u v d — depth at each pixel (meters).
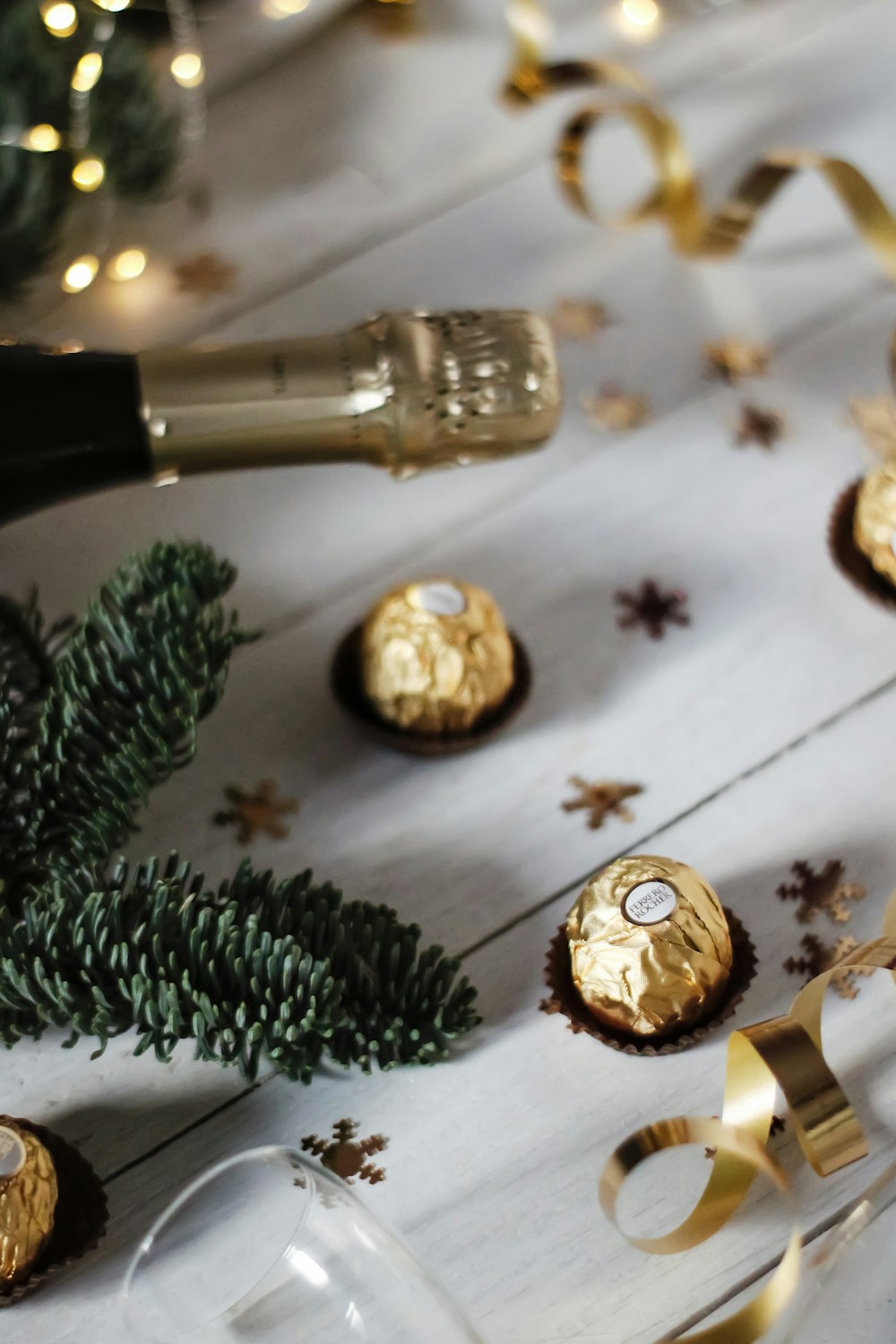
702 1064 0.43
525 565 0.51
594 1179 0.42
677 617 0.50
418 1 0.63
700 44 0.62
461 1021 0.43
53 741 0.43
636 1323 0.41
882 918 0.45
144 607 0.44
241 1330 0.38
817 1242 0.41
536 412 0.43
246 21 0.61
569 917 0.43
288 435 0.42
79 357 0.43
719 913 0.43
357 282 0.57
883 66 0.61
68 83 0.52
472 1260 0.42
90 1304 0.41
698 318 0.56
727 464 0.53
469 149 0.59
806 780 0.47
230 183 0.59
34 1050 0.44
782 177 0.54
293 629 0.50
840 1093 0.41
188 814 0.48
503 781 0.48
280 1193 0.39
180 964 0.42
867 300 0.56
